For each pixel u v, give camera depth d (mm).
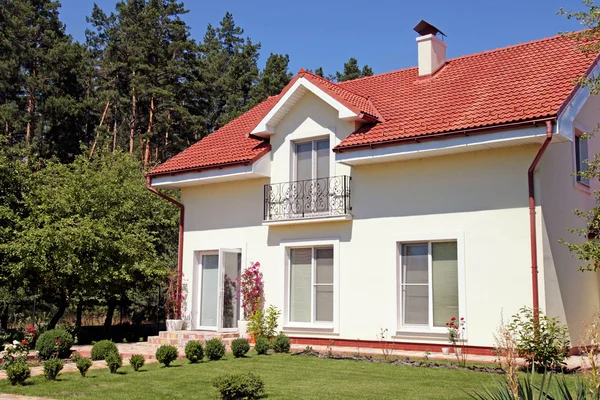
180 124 45812
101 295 20797
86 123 46625
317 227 17375
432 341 15172
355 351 15617
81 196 20328
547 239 14078
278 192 18156
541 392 6465
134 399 10062
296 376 11945
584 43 14789
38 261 18625
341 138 17125
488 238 14578
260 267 18375
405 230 15812
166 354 13625
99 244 19062
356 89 20344
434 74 18859
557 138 13539
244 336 17797
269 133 18531
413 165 15898
